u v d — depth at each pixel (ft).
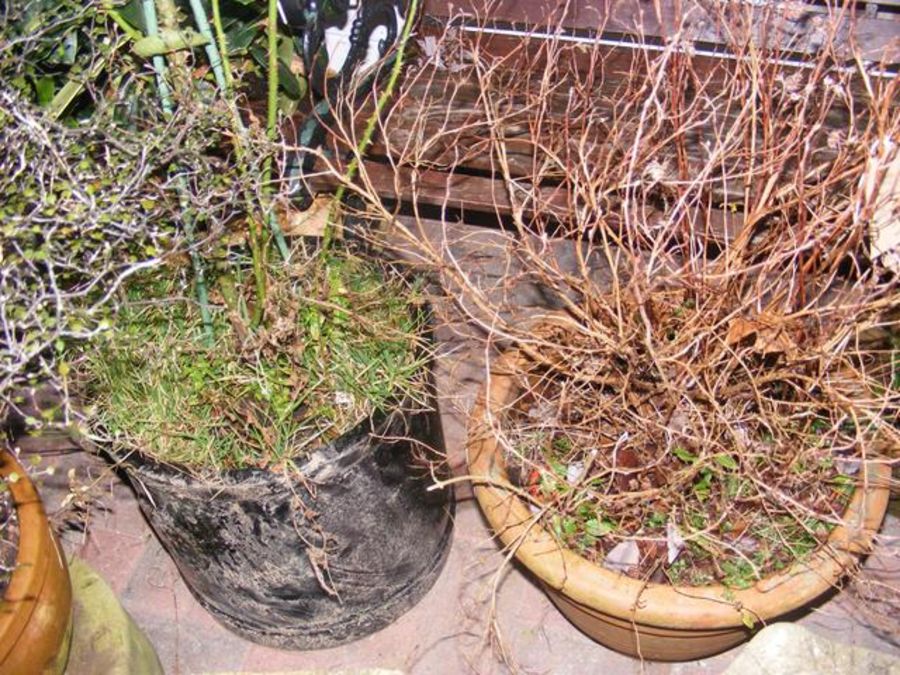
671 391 4.23
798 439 4.61
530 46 6.54
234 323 4.84
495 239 7.33
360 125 6.32
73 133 4.09
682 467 4.49
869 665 4.39
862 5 6.13
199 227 5.39
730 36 4.46
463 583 5.81
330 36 6.98
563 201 6.01
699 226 5.59
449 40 6.41
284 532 4.69
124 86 4.42
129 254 4.50
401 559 5.29
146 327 5.04
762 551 4.46
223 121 4.32
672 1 6.10
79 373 4.85
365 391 4.78
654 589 4.21
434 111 6.27
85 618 5.02
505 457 4.78
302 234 5.39
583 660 5.49
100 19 4.32
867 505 4.35
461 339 6.66
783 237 4.48
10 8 4.23
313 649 5.59
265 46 4.77
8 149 3.98
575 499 4.36
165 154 4.24
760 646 4.45
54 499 6.36
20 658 4.18
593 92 5.74
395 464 4.83
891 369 4.95
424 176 6.20
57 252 4.08
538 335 4.91
